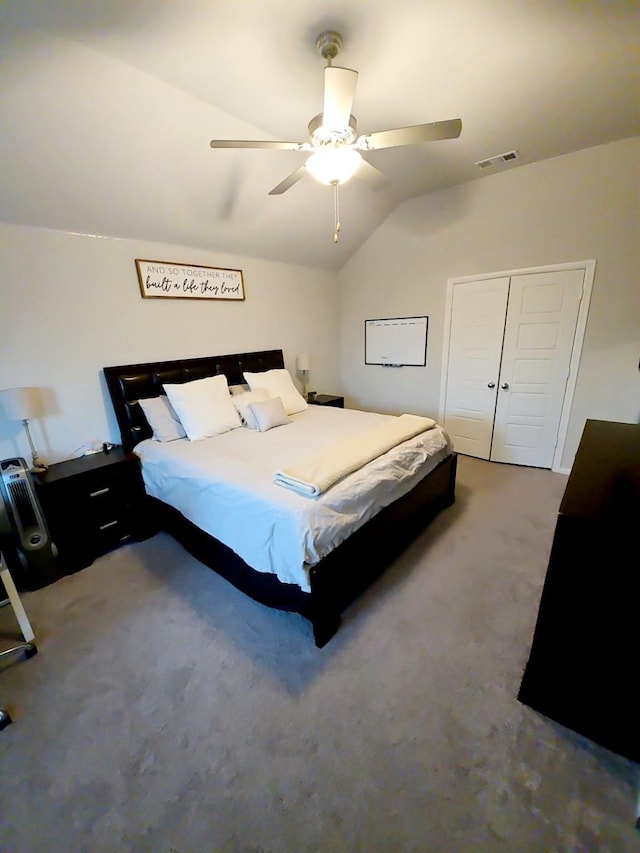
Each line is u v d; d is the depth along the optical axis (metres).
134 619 1.93
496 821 1.08
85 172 2.20
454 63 1.87
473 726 1.33
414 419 2.91
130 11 1.46
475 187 3.42
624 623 1.12
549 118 2.42
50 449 2.57
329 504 1.74
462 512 2.88
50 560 2.23
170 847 1.05
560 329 3.27
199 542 2.28
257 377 3.53
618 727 1.21
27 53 1.56
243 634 1.80
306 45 1.71
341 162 1.83
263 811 1.12
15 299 2.34
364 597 2.00
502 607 1.90
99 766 1.26
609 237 2.90
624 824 1.05
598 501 1.21
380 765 1.23
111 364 2.84
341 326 4.97
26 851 1.06
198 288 3.32
